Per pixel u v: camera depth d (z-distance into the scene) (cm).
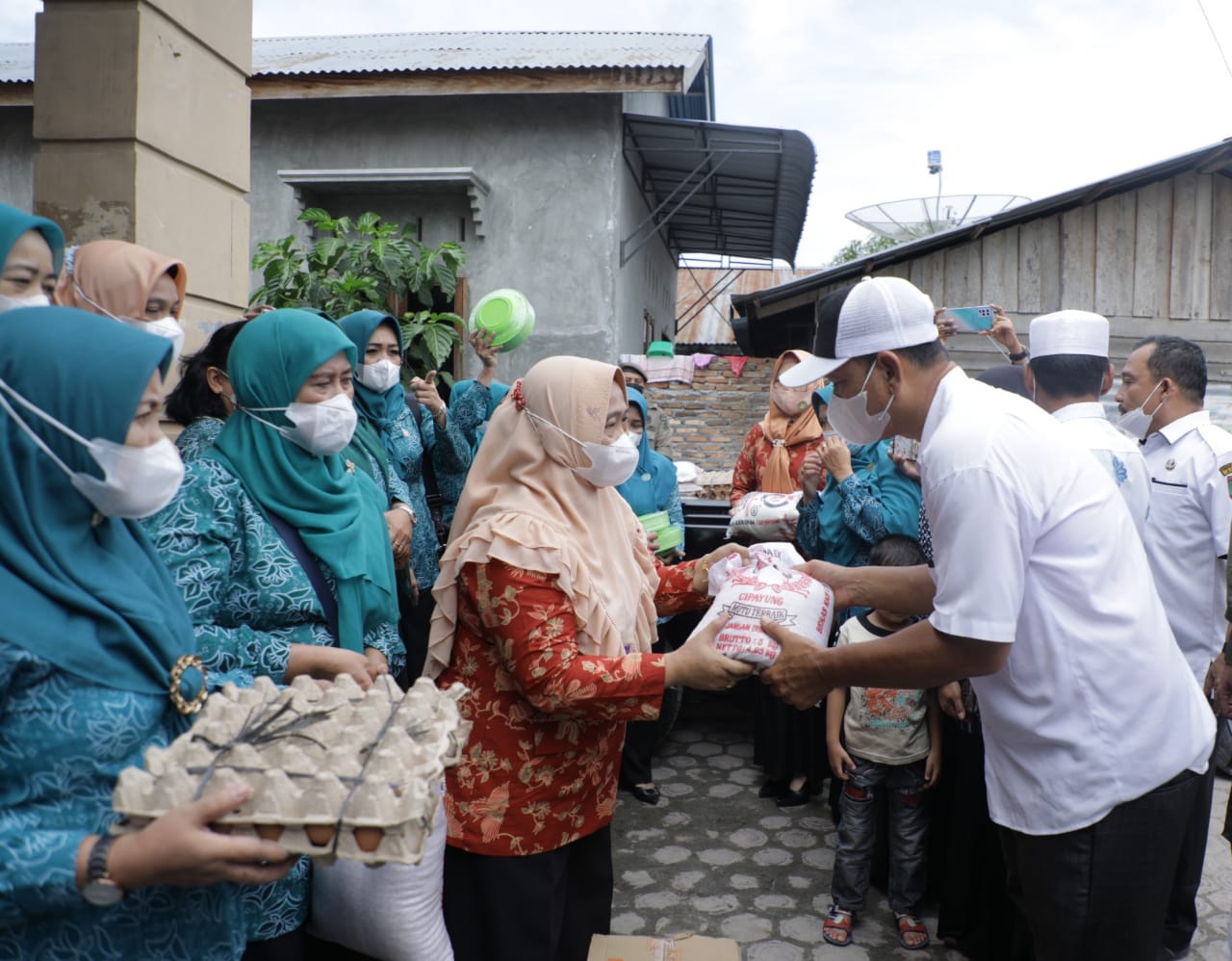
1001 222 823
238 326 258
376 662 228
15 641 126
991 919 303
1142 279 837
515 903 214
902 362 206
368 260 757
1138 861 195
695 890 362
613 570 225
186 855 118
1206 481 337
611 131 834
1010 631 186
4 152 859
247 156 402
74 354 133
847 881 326
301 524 218
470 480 229
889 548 325
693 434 1056
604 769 226
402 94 792
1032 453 191
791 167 941
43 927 134
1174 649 204
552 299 847
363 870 185
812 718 439
